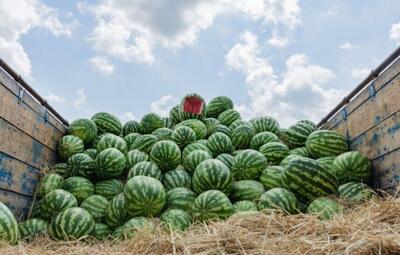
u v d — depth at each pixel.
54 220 4.80
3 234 3.80
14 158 5.42
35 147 6.25
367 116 5.78
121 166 6.68
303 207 5.11
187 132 7.50
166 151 6.52
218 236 3.15
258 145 7.64
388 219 3.40
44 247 4.19
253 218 3.71
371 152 5.68
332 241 2.96
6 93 5.12
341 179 5.71
